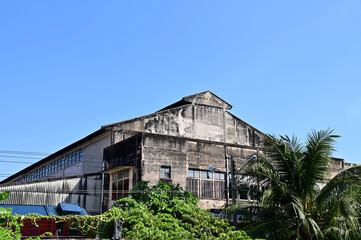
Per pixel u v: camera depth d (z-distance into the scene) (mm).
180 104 31141
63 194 24203
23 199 22812
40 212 20609
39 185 23516
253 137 33250
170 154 23828
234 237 11391
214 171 25172
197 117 30609
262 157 16719
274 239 15250
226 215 16609
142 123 28188
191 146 24781
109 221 12430
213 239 11125
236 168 25969
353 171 15641
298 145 16344
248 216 16203
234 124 32438
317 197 15633
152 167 23016
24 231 17906
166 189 20172
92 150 29688
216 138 31078
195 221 11688
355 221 15367
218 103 32031
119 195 24156
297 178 16094
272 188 15766
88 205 24797
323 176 15867
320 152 15594
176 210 13227
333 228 15203
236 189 16906
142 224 11008
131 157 23797
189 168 24359
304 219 14562
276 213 15758
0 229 6402
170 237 10609
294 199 15234
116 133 27094
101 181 25594
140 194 19812
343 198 15109
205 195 24359
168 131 29031
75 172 31469
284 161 16266
